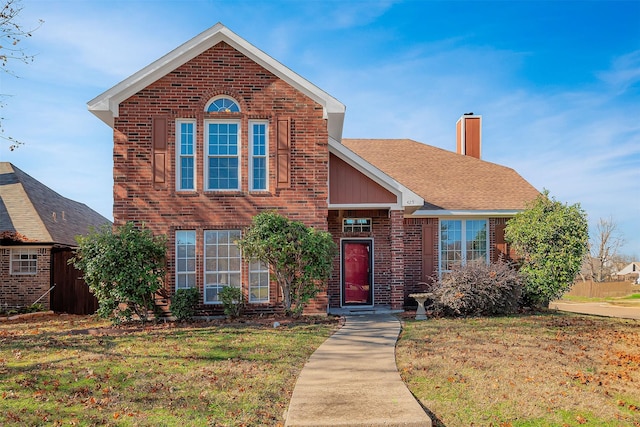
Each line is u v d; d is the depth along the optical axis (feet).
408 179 66.39
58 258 65.21
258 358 30.53
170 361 29.81
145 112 48.19
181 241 48.37
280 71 49.06
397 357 31.14
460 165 71.87
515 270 55.72
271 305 48.75
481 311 49.60
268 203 49.01
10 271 64.28
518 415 21.58
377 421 19.29
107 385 25.20
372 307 56.03
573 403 23.06
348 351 32.60
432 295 49.03
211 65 49.01
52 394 23.85
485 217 60.03
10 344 35.27
